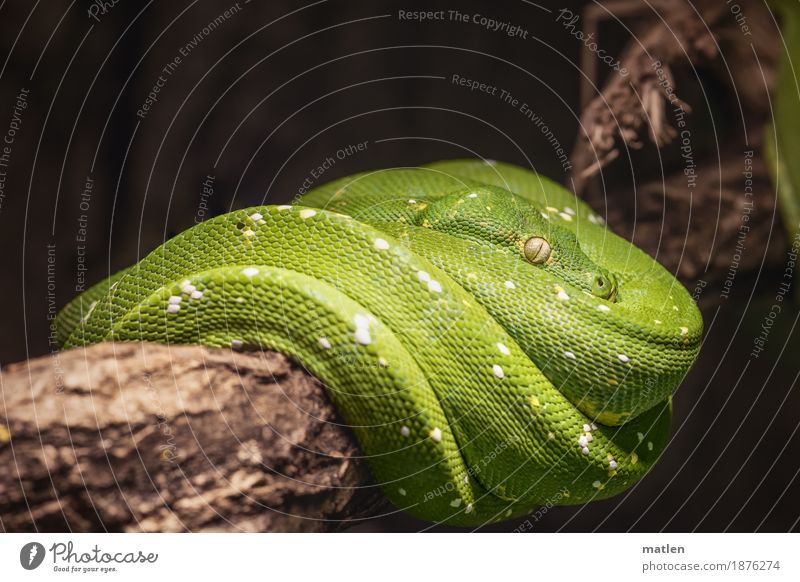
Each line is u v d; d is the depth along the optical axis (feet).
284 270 1.22
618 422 1.28
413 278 1.23
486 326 1.24
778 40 1.73
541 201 1.47
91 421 1.18
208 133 2.12
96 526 1.19
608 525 2.14
